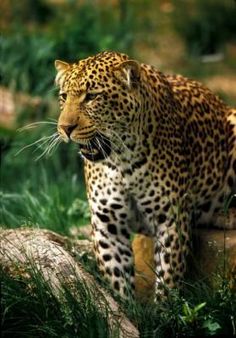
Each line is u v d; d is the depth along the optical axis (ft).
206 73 86.02
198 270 40.98
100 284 40.45
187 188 41.37
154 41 90.53
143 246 43.14
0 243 38.81
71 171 60.03
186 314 37.55
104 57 39.63
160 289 40.04
